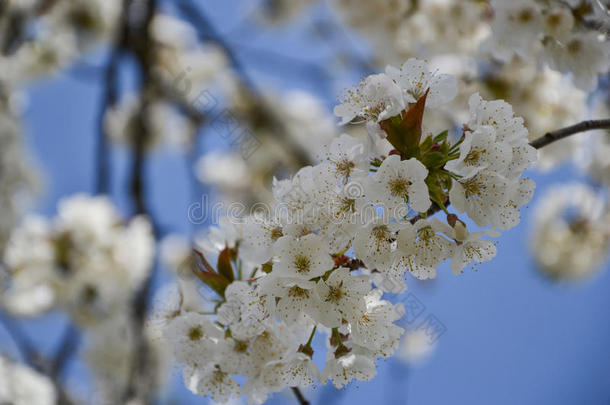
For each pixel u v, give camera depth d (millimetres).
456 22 1328
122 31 1447
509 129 850
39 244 1425
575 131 893
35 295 1448
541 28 1020
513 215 850
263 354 872
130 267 1445
